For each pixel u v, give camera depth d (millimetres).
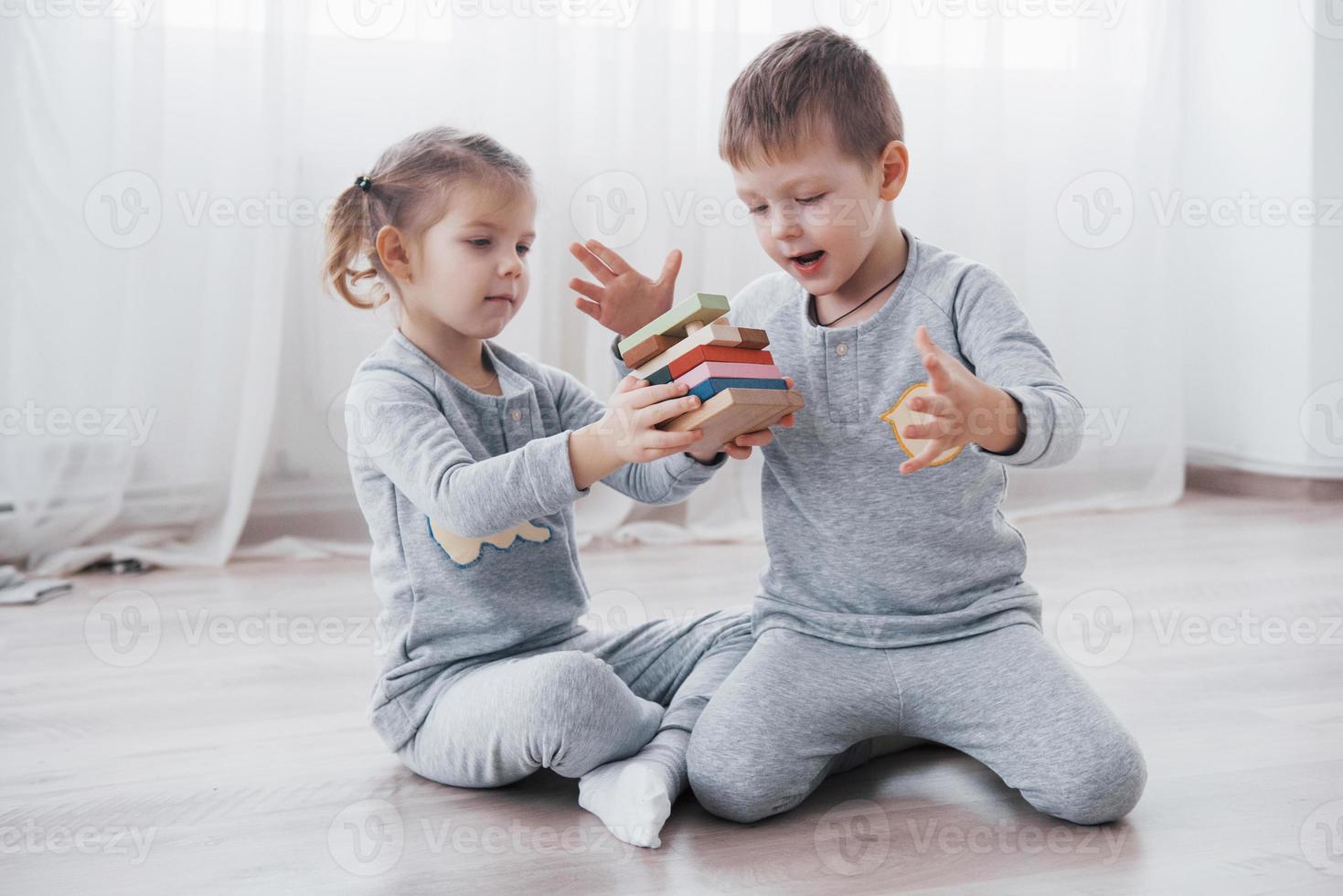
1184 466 2711
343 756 1086
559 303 2227
